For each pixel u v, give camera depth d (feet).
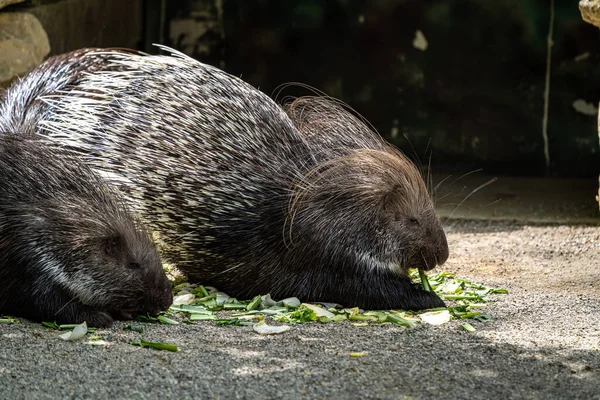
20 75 31.73
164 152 20.35
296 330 18.06
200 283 21.33
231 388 14.12
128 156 20.53
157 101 20.79
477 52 44.78
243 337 17.42
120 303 18.37
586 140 44.01
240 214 20.27
